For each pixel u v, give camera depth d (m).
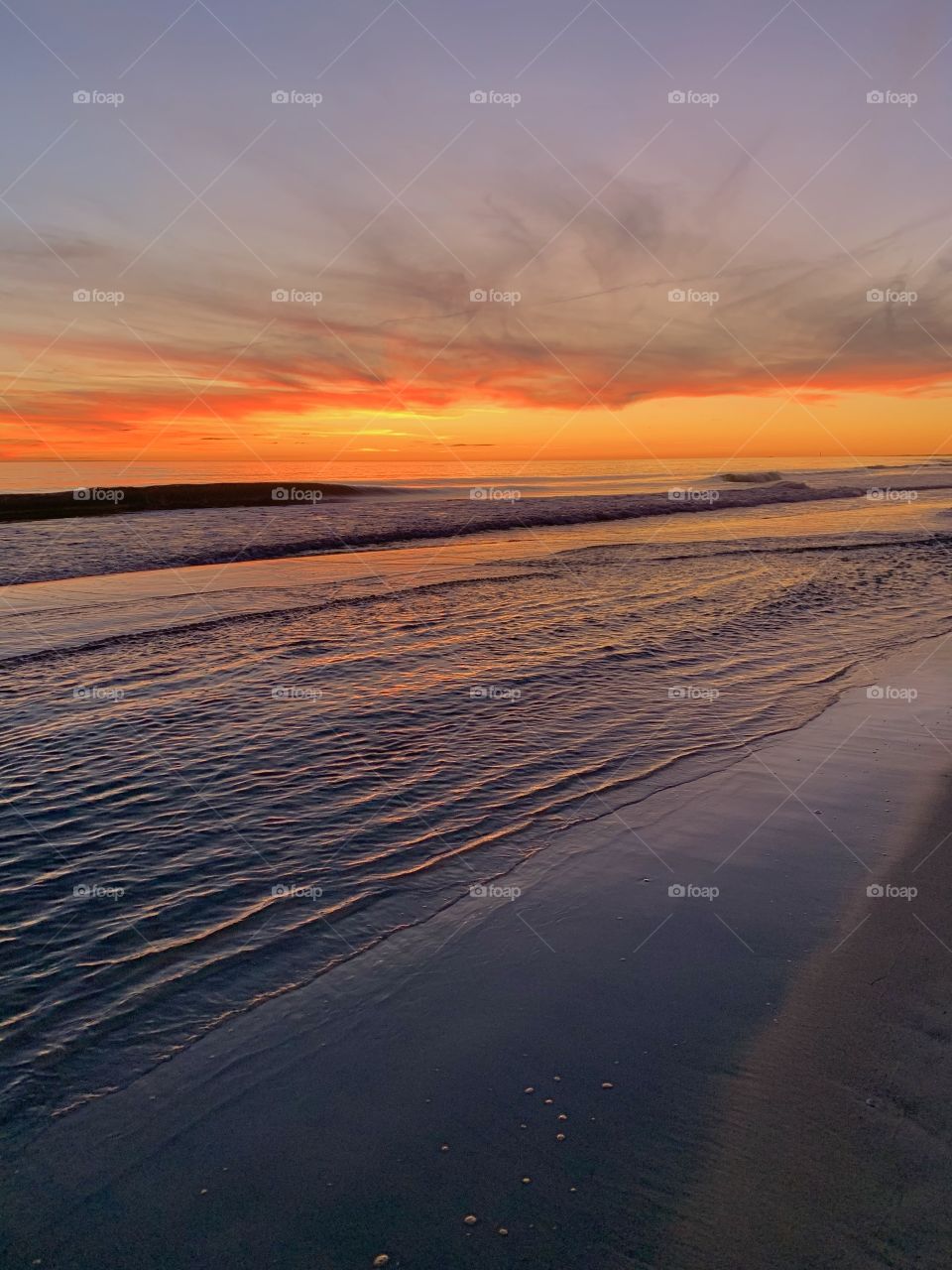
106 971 4.61
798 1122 3.56
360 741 8.09
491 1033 4.17
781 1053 4.00
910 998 4.40
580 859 5.96
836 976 4.61
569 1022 4.25
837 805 6.84
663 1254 2.95
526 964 4.75
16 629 11.97
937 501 38.19
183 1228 3.06
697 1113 3.62
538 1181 3.28
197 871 5.69
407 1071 3.90
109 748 7.77
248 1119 3.59
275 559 19.14
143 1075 3.85
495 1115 3.62
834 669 10.79
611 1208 3.15
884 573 18.34
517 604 14.55
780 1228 3.05
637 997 4.45
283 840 6.14
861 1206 3.12
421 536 23.55
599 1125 3.56
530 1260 2.93
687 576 17.67
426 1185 3.26
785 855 6.02
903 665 10.99
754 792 7.10
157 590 15.03
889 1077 3.82
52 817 6.41
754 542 23.44
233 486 30.11
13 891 5.38
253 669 10.38
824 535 25.23
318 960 4.76
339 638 11.96
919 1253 2.92
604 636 12.37
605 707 9.20
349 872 5.72
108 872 5.64
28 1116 3.59
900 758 7.82
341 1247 2.99
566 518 28.50
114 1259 2.94
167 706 8.94
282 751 7.79
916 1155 3.36
